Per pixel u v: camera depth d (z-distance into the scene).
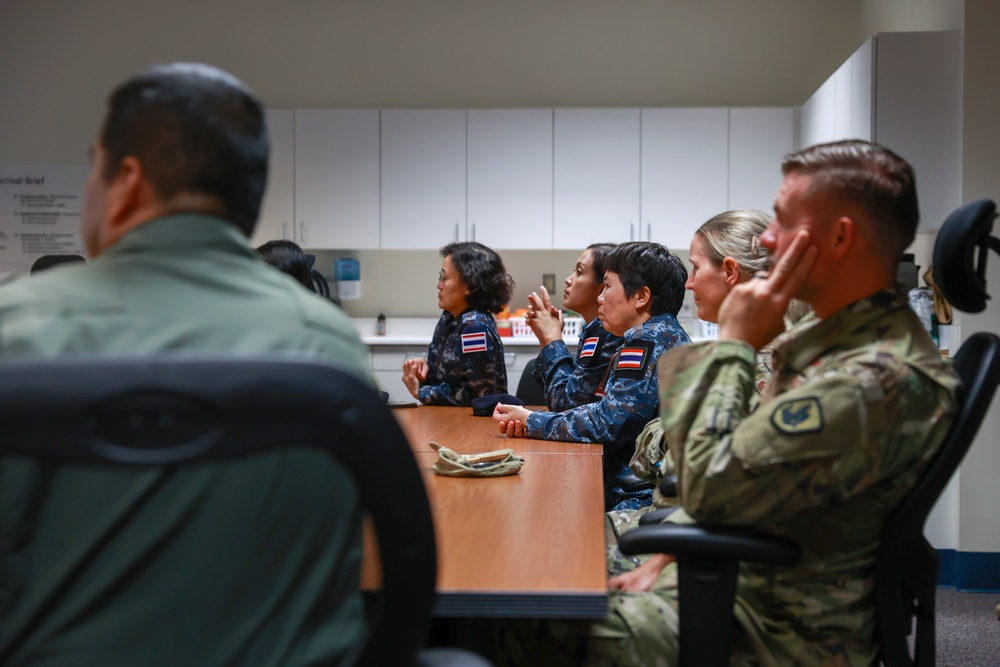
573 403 2.88
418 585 0.74
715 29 5.97
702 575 1.31
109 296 0.79
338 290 6.02
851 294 1.34
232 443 0.67
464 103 6.08
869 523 1.31
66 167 5.84
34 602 0.73
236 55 6.12
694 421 1.36
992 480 3.82
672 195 5.57
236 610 0.77
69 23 6.12
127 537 0.73
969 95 3.80
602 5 6.02
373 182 5.68
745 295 1.39
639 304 2.66
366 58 6.10
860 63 4.11
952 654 3.06
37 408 0.63
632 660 1.38
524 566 1.26
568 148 5.60
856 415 1.21
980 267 1.35
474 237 5.65
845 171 1.31
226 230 0.87
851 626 1.32
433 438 2.63
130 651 0.75
